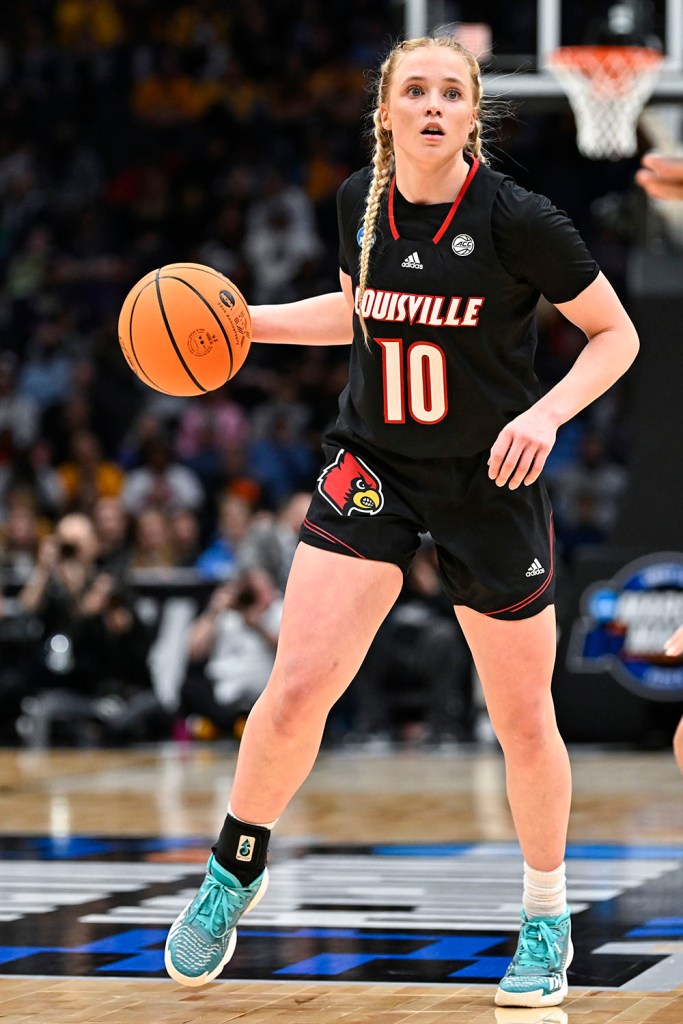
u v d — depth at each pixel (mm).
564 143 31906
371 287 6305
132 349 6809
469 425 6270
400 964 7320
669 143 18906
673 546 18266
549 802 6504
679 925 8219
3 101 35062
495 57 18094
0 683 19594
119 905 8930
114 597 19688
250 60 34875
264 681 19531
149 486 25750
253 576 19391
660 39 17984
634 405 18453
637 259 18469
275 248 31422
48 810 13609
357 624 6258
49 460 27875
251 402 29531
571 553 24484
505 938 7941
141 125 34656
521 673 6406
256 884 6477
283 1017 6250
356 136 33656
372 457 6457
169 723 19797
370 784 15359
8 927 8266
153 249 32562
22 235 33188
